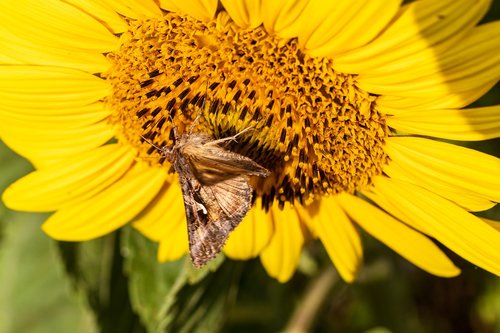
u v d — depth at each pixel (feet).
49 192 0.95
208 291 1.00
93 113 0.93
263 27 0.86
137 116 0.90
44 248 1.08
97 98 0.92
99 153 0.94
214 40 0.87
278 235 0.96
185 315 1.00
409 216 0.90
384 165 0.90
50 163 0.95
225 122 0.88
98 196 0.95
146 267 0.98
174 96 0.89
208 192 0.86
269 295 1.17
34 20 0.88
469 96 0.83
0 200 1.06
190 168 0.86
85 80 0.91
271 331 1.18
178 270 0.98
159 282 0.98
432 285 1.17
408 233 0.92
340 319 1.24
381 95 0.86
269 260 0.97
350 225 0.94
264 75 0.87
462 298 1.17
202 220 0.87
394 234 0.92
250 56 0.86
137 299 0.98
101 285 1.03
